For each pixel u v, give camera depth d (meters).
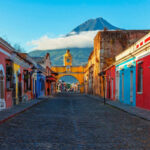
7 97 16.23
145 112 12.75
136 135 6.98
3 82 15.13
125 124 9.07
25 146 5.70
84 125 8.89
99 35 34.25
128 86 19.08
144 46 14.13
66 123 9.42
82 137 6.72
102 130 7.82
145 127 8.37
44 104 21.36
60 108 16.83
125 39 33.94
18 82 20.88
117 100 23.91
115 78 24.42
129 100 18.77
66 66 69.56
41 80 38.59
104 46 33.88
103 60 33.78
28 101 24.17
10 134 7.17
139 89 16.22
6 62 16.03
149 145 5.77
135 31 33.91
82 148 5.50
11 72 16.91
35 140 6.35
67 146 5.70
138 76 16.20
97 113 13.23
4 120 9.97
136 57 16.61
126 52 19.81
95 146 5.68
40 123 9.45
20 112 13.61
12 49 17.09
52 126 8.68
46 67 45.78
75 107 17.67
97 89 39.72
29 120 10.36
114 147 5.58
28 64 25.11
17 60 19.36
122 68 20.84
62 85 115.38
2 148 5.52
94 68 43.44
